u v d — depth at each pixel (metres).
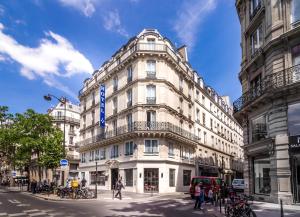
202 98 48.41
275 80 18.50
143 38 36.34
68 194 26.20
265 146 19.31
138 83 34.97
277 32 19.11
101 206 18.58
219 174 51.28
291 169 17.31
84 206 18.56
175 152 36.59
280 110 18.14
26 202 21.20
